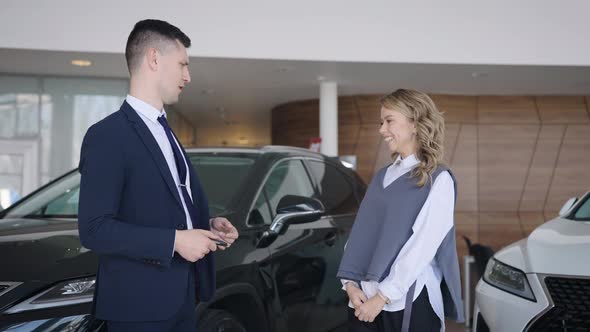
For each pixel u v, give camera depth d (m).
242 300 2.29
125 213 1.44
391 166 1.82
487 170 8.24
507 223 8.23
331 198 3.15
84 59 6.12
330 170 3.31
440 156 1.74
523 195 8.27
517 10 6.00
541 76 6.73
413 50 5.98
